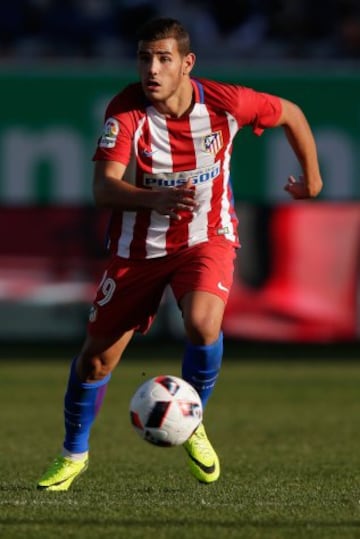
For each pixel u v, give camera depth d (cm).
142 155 2195
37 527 1827
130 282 2231
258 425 3828
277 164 6019
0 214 6469
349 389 4962
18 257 6494
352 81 6012
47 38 7388
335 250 6431
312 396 4716
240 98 2234
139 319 2275
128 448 3238
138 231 2217
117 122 2158
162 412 2066
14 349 6575
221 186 2253
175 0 7456
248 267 6488
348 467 2788
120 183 2069
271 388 5000
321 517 1938
